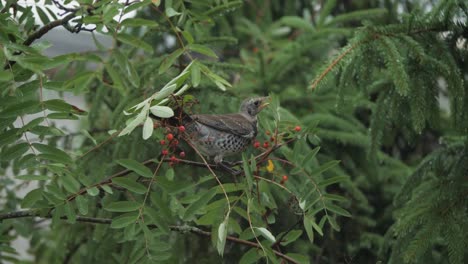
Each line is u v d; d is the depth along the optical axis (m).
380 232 11.08
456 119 8.00
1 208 10.27
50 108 6.33
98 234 8.98
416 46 7.84
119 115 9.26
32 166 6.49
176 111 6.64
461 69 8.62
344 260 10.01
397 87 7.44
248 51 12.41
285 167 9.12
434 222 7.56
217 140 8.15
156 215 6.45
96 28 6.46
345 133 10.16
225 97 9.66
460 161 8.34
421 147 12.53
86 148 9.66
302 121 10.27
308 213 6.68
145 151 9.20
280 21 12.41
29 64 5.82
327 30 11.21
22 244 12.70
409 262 7.71
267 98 8.90
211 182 9.23
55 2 7.19
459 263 7.29
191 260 10.14
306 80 11.23
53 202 6.57
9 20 6.66
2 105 6.36
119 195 8.76
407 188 8.77
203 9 9.48
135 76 7.11
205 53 6.94
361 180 10.61
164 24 9.62
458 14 7.91
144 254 6.77
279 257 7.01
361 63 7.96
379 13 11.33
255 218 6.79
